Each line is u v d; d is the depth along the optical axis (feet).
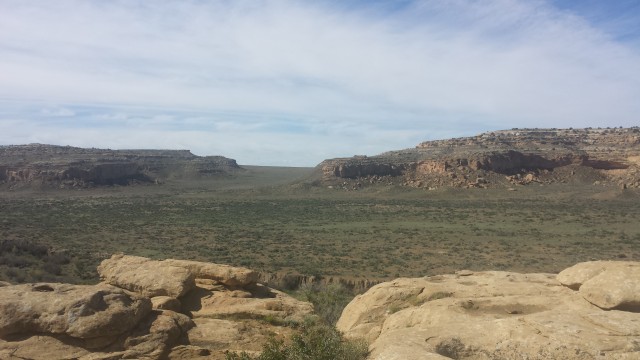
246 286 70.74
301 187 542.98
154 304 58.23
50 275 146.92
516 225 301.22
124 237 257.55
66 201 425.28
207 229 299.17
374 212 379.35
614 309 45.14
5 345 43.09
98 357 43.68
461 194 454.81
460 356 37.37
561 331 37.11
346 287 160.15
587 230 273.95
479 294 61.16
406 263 199.52
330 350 42.14
